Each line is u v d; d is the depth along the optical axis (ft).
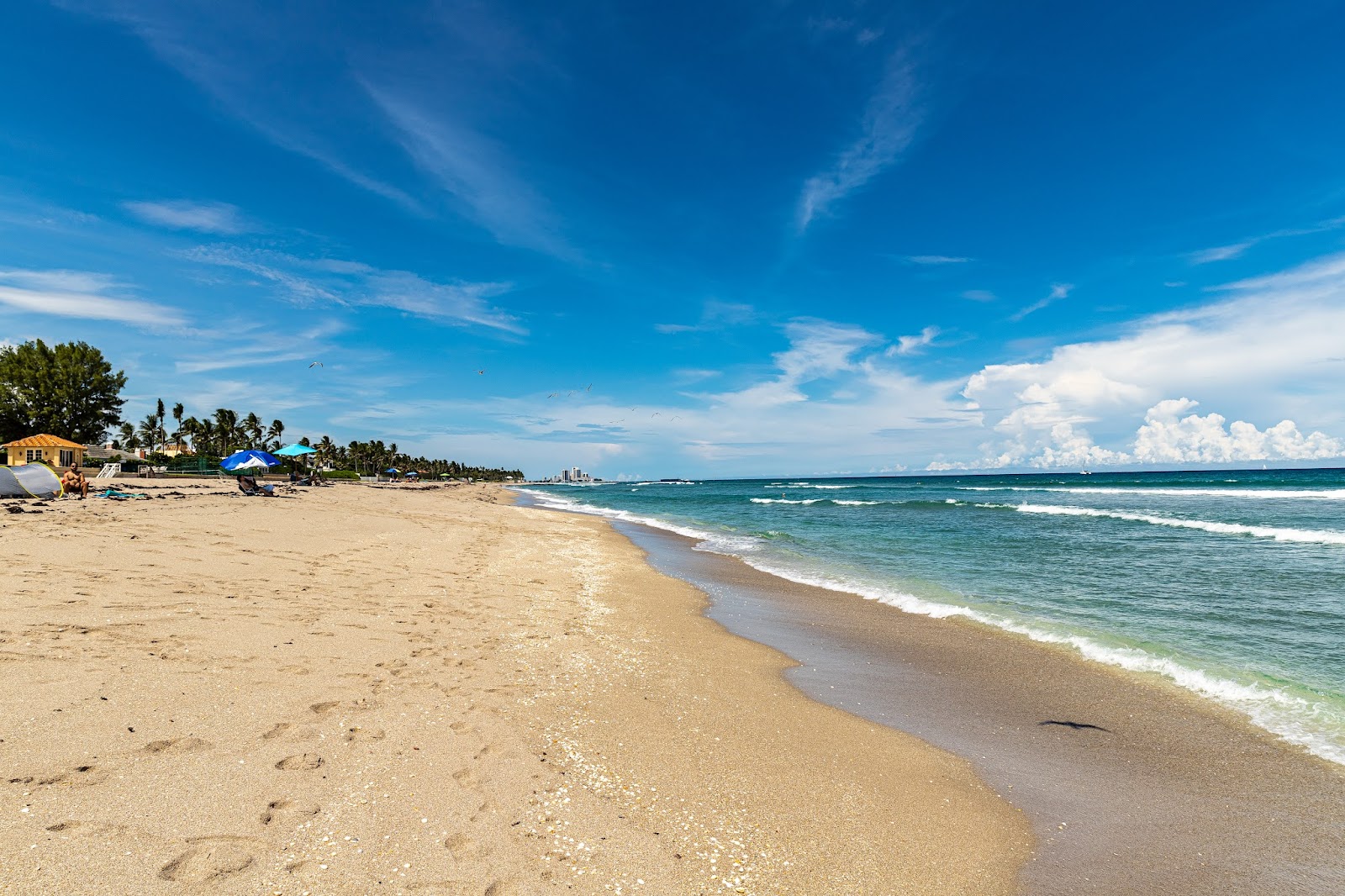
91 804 11.55
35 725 14.06
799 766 17.84
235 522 53.47
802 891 12.13
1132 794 17.10
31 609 22.18
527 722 18.53
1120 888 13.12
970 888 12.80
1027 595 42.91
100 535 38.60
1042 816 15.93
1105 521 99.14
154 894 9.61
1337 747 19.79
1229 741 20.33
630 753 17.49
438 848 11.83
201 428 327.26
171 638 21.15
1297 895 12.94
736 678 25.59
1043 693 24.77
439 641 25.67
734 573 53.72
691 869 12.41
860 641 32.27
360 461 420.36
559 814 13.74
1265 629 33.22
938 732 21.06
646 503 206.18
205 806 12.04
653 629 33.09
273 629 23.88
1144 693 24.63
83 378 169.78
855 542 76.89
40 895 9.21
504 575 44.96
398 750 15.51
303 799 12.77
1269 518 94.02
